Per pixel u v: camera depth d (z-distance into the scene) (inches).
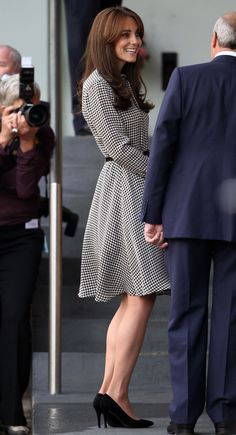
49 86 783.1
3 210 729.6
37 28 1195.3
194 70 588.1
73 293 866.8
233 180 582.6
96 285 649.6
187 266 589.0
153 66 1230.9
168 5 1235.9
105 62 630.5
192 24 1238.9
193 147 586.6
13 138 719.7
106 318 866.1
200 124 585.0
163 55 1234.0
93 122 634.2
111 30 629.9
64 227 932.0
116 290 637.3
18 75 711.1
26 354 713.0
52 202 758.5
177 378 591.2
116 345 634.2
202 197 584.1
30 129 709.3
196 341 590.6
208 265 595.8
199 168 584.1
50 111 770.2
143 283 618.5
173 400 594.2
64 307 866.1
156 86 1229.7
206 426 635.5
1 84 711.7
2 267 729.6
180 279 590.2
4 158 723.4
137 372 796.6
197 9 1237.7
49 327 753.6
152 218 594.2
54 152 761.0
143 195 594.2
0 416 711.7
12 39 1195.3
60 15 789.2
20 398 709.3
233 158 584.1
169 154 586.6
